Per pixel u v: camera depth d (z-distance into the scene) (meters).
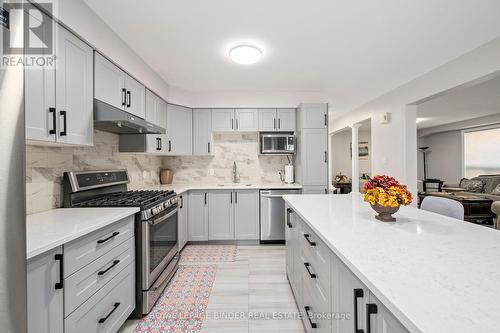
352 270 0.79
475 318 0.50
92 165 2.25
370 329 0.72
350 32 2.08
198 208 3.49
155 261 2.02
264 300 2.06
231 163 4.09
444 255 0.86
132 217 1.79
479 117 5.93
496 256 0.85
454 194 5.04
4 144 0.72
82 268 1.26
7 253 0.72
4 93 0.72
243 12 1.80
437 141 7.69
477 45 2.31
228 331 1.69
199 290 2.22
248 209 3.52
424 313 0.52
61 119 1.48
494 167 6.05
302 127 3.58
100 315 1.41
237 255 3.10
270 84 3.42
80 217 1.50
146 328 1.72
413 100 3.21
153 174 3.63
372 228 1.22
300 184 3.63
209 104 3.76
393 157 3.63
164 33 2.08
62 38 1.50
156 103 3.02
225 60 2.63
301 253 1.71
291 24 1.96
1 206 0.71
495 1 1.68
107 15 1.81
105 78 1.96
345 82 3.33
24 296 0.76
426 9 1.77
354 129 5.10
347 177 7.77
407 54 2.50
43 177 1.69
